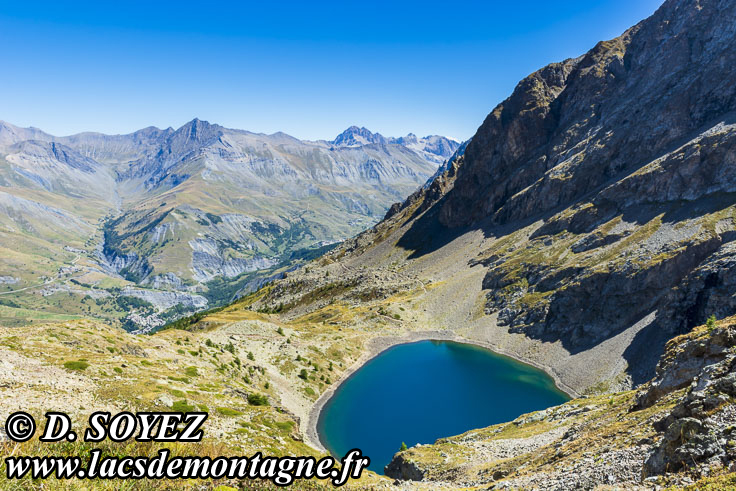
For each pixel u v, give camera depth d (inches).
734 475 669.9
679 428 912.3
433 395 5221.5
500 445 2463.1
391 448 4042.8
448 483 1932.8
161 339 4210.1
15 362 1931.6
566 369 5526.6
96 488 770.2
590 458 1255.5
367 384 5625.0
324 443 4141.2
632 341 5270.7
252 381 4453.7
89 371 2177.7
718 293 4704.7
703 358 1588.3
